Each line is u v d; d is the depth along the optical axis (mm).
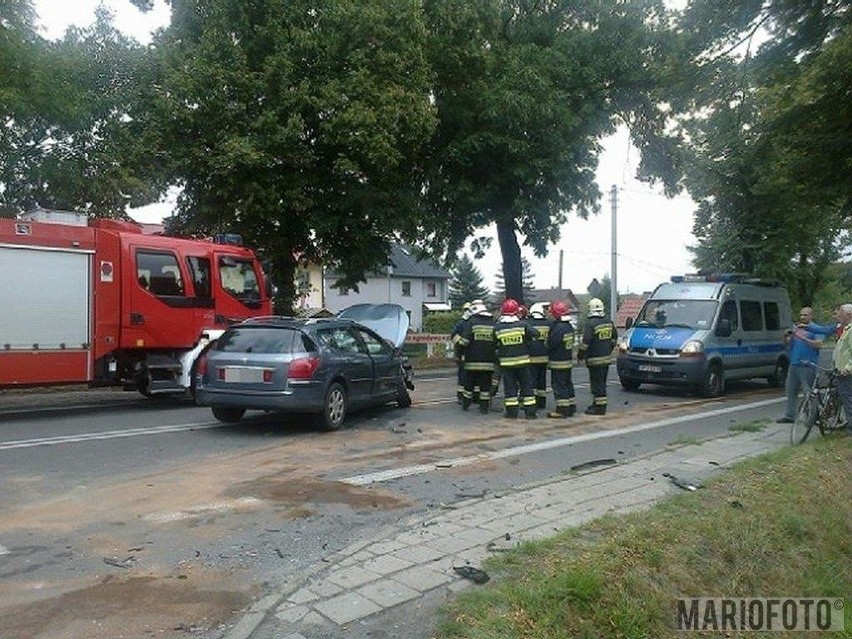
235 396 10188
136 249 12375
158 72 17859
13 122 15133
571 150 22625
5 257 10938
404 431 10602
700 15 12070
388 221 20516
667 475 7684
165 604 4480
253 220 19297
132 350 12492
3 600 4512
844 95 13547
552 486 7234
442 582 4719
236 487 7293
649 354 15547
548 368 12586
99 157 16422
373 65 18469
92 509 6477
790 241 30406
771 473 7695
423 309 68062
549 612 4312
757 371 16844
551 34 24219
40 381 11320
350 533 5926
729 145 16719
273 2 18125
